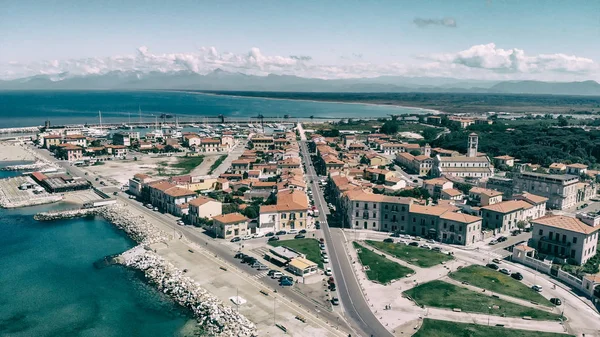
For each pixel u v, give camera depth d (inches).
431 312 4913.9
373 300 5187.0
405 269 6063.0
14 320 4945.9
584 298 5275.6
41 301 5334.6
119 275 5994.1
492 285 5580.7
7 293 5516.7
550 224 6456.7
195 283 5565.9
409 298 5226.4
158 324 4815.5
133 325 4805.6
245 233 7436.0
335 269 6058.1
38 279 5880.9
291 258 6156.5
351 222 7815.0
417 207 7583.7
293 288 5477.4
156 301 5319.9
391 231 7652.6
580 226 6250.0
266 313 4862.2
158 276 5861.2
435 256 6535.4
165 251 6638.8
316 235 7480.3
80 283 5772.6
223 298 5201.8
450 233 7121.1
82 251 6830.7
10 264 6343.5
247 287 5492.1
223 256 6486.2
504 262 6348.4
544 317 4810.5
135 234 7445.9
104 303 5280.5
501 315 4847.4
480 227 7204.7
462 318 4788.4
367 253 6633.9
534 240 6628.9
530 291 5433.1
